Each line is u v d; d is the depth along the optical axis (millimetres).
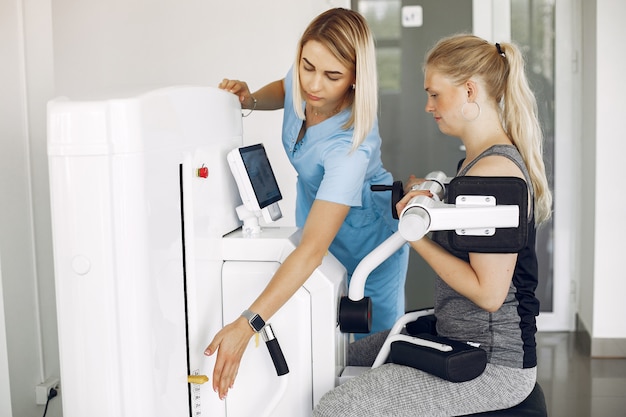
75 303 1419
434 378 1660
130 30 3998
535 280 1724
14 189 2535
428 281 4266
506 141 1735
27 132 2590
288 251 1788
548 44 4203
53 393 2686
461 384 1648
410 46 4207
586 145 4109
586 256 4117
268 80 3980
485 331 1698
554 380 3594
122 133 1369
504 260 1611
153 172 1442
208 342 1718
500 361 1679
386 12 4199
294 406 1771
